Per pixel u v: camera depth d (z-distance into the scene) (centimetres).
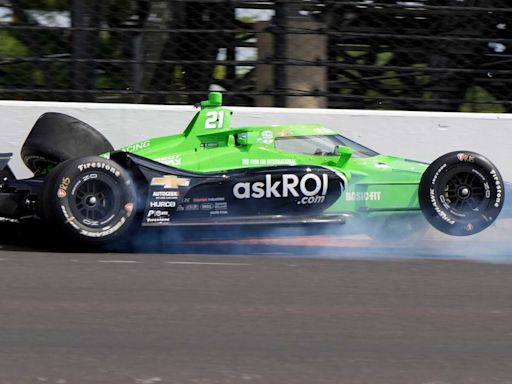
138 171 2155
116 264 1894
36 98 2967
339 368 1237
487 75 3138
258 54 3011
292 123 2762
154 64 2920
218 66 2991
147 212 2156
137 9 2950
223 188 2203
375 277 1828
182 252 2214
